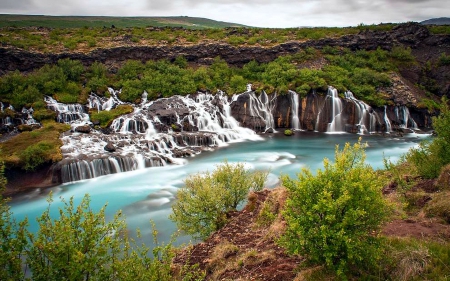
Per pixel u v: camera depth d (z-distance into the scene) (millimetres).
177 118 41406
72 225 7977
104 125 38750
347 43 57594
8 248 7500
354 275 8836
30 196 25516
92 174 29312
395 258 8938
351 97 45562
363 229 8539
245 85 48688
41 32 60094
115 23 161875
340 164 8961
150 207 23234
